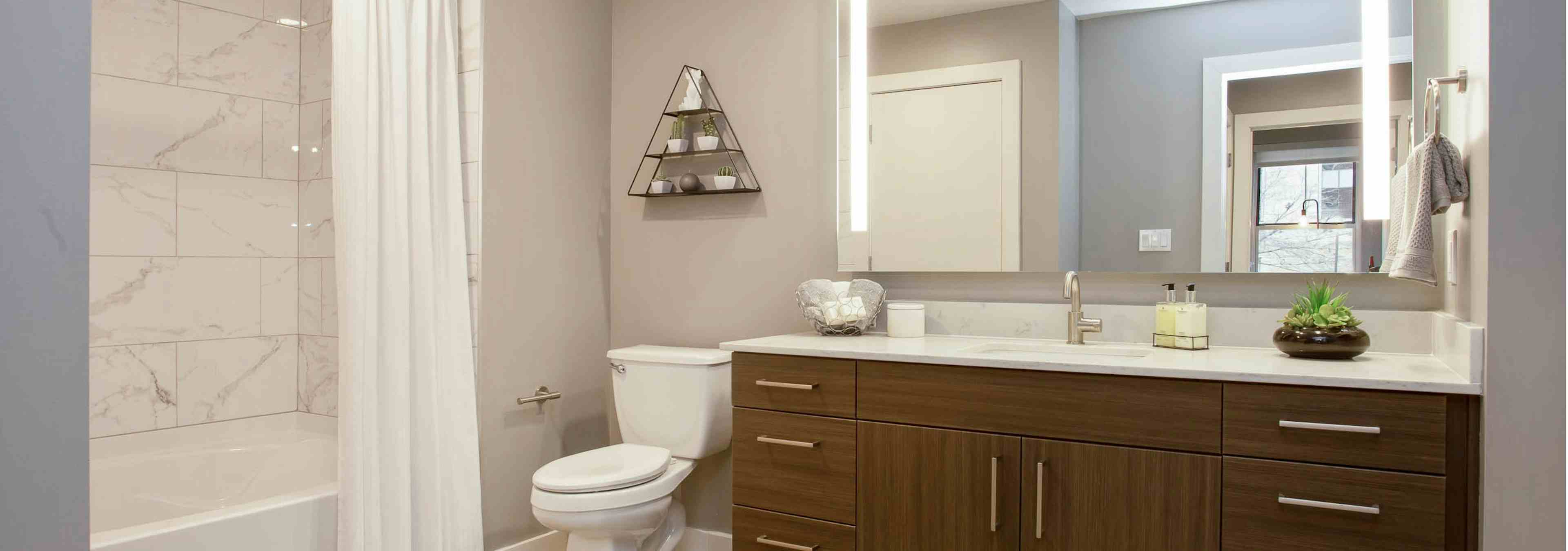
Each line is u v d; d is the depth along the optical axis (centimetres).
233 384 295
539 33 297
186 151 283
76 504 44
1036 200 254
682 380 272
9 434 41
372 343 236
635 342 325
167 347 277
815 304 264
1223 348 231
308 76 314
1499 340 150
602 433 325
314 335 308
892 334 263
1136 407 188
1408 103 210
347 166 232
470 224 273
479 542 264
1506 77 147
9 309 41
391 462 241
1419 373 173
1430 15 207
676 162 315
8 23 42
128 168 268
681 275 314
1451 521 161
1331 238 219
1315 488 171
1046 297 257
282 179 310
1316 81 220
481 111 273
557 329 304
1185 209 235
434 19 263
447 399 259
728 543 303
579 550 247
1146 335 241
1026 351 235
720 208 306
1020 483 200
